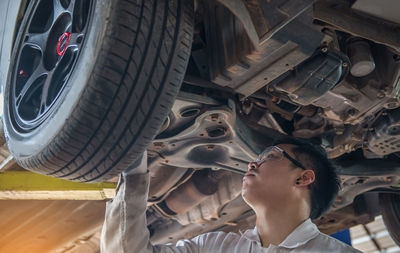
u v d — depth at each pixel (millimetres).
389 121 3148
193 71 2926
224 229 4723
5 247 4977
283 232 2152
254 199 2227
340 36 2908
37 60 3070
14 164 3975
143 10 2188
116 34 2146
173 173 3844
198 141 3246
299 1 2303
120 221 2213
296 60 2566
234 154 3387
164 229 4805
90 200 4328
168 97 2285
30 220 4645
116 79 2180
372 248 9695
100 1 2258
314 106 3252
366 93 2959
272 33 2350
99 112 2219
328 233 5004
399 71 2936
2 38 3770
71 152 2346
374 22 2682
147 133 2312
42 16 3137
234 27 2664
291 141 2373
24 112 2869
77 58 2363
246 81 2736
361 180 3961
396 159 3811
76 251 5090
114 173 2430
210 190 4109
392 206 4527
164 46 2223
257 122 3432
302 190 2256
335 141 3471
